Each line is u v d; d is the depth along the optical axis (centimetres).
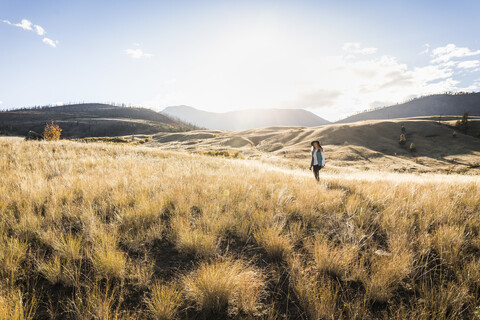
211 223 373
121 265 263
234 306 227
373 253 302
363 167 5341
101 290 237
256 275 268
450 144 7462
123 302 224
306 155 6322
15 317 185
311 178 912
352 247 302
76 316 203
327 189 668
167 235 359
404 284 255
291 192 596
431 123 9588
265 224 392
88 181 612
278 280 263
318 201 514
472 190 601
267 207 479
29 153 1101
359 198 541
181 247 327
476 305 215
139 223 381
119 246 321
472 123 10162
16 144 1343
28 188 511
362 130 8888
